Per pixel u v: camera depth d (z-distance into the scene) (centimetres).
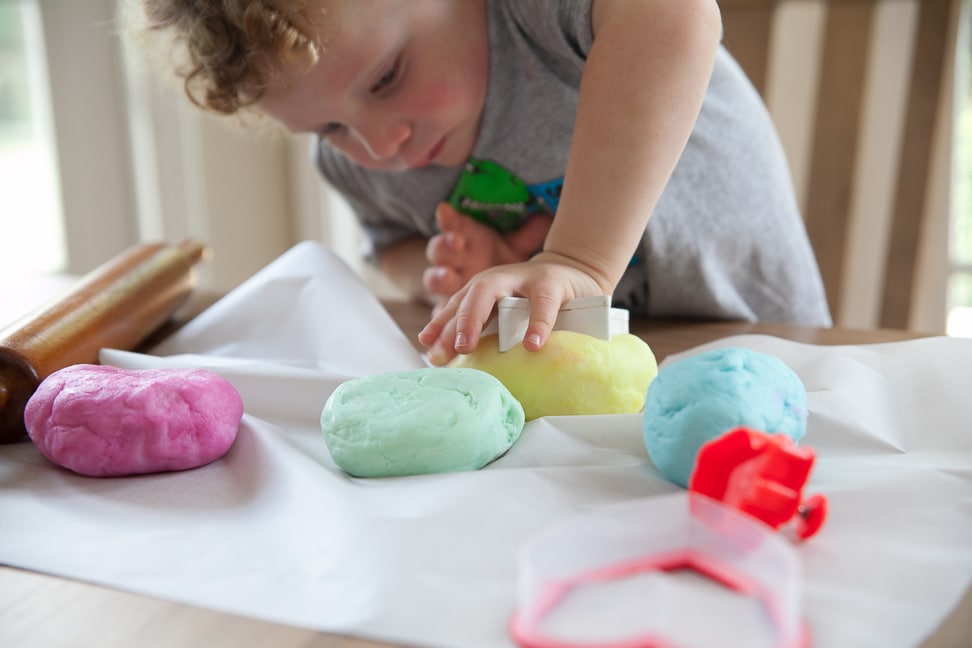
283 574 33
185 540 36
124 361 57
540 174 85
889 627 28
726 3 129
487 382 45
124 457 43
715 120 85
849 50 124
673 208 83
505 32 78
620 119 59
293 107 69
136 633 29
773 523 33
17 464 47
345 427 43
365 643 28
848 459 42
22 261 144
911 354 52
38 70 137
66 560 34
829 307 130
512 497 38
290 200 166
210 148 147
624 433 45
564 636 27
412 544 34
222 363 56
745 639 27
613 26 62
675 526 31
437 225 101
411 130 75
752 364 42
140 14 71
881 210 126
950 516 35
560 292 52
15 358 49
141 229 148
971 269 138
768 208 90
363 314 63
